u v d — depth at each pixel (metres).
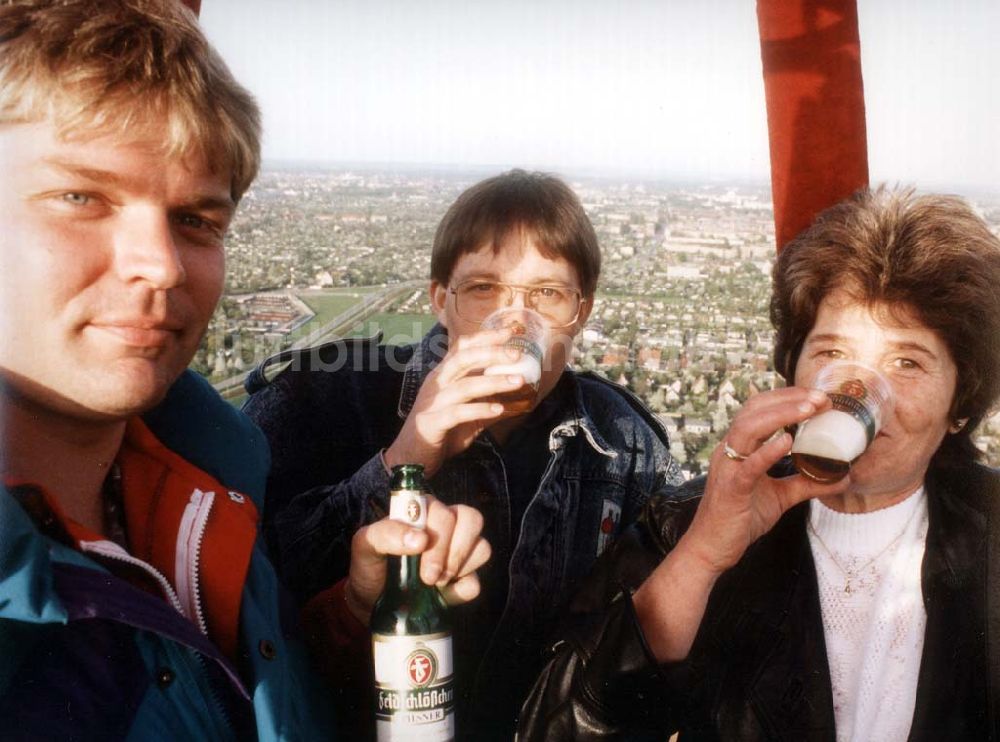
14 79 0.51
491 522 1.04
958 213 0.79
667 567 0.81
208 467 0.73
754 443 0.75
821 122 1.04
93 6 0.53
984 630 0.79
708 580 0.79
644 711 0.78
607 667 0.77
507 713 1.01
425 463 0.87
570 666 0.82
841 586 0.85
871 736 0.81
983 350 0.79
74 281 0.52
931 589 0.82
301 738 0.63
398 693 0.67
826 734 0.80
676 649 0.79
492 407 0.84
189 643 0.56
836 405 0.74
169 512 0.66
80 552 0.54
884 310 0.78
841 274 0.79
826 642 0.84
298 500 0.97
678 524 0.91
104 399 0.54
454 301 1.04
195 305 0.59
